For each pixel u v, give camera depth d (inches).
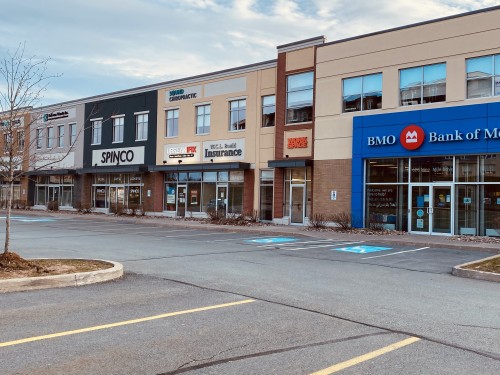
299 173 994.7
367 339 222.2
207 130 1177.4
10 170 394.9
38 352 196.5
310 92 976.9
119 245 609.6
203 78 1183.6
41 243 622.2
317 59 951.6
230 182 1120.8
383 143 842.2
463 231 767.7
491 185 743.7
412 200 823.7
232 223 1003.3
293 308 280.5
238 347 207.9
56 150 1571.1
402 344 215.6
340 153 908.0
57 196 1604.3
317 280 377.4
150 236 759.1
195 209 1194.6
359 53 892.6
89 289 323.3
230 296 310.0
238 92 1112.8
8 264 356.8
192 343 212.4
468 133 749.3
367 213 874.8
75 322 242.4
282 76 1015.0
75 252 526.6
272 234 826.2
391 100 847.7
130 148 1359.5
